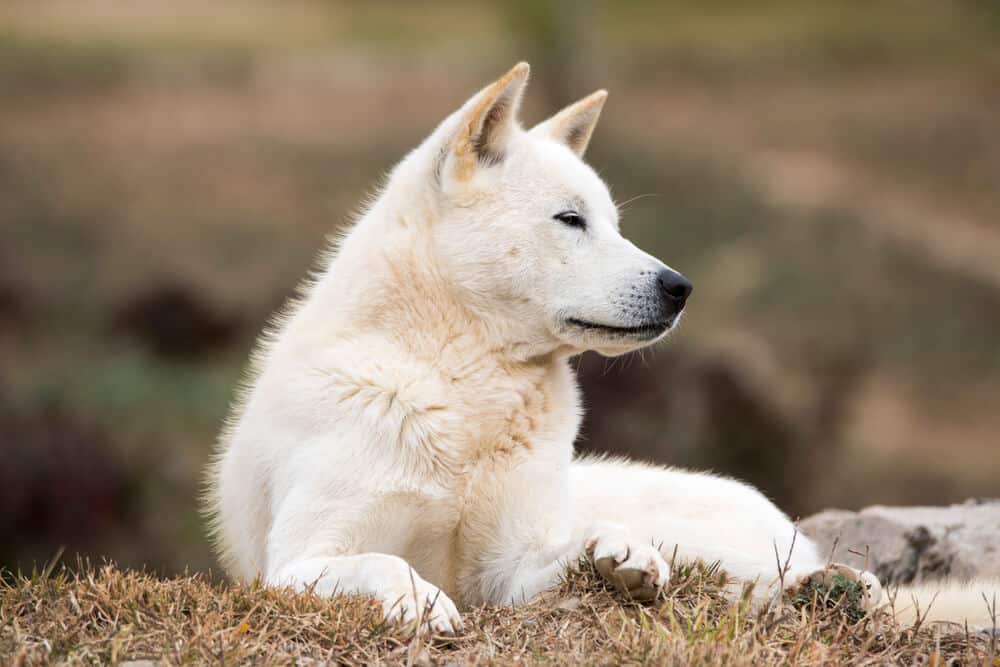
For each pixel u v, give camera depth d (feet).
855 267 90.89
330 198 105.50
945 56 155.94
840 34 162.91
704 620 15.29
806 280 87.97
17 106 129.80
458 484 18.38
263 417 19.17
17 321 79.51
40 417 55.11
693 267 90.84
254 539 19.75
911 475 63.41
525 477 18.58
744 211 99.96
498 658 14.66
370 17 170.19
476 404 18.62
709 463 50.60
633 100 136.87
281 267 90.33
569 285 19.10
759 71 150.20
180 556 46.91
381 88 135.23
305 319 19.66
